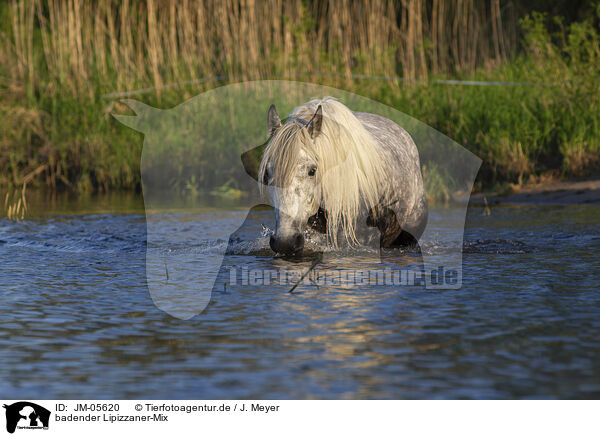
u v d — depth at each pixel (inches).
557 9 1024.2
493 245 418.0
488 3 1043.3
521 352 231.0
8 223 511.8
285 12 836.6
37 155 808.3
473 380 209.3
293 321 265.0
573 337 245.9
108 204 637.3
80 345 241.9
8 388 207.9
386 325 259.6
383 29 833.5
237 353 232.1
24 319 271.4
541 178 695.7
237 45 805.2
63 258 390.6
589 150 713.6
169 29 861.2
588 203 611.5
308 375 213.6
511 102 753.6
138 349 237.5
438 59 919.0
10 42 909.2
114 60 848.3
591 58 764.6
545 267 357.4
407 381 209.0
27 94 856.9
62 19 860.6
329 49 831.1
